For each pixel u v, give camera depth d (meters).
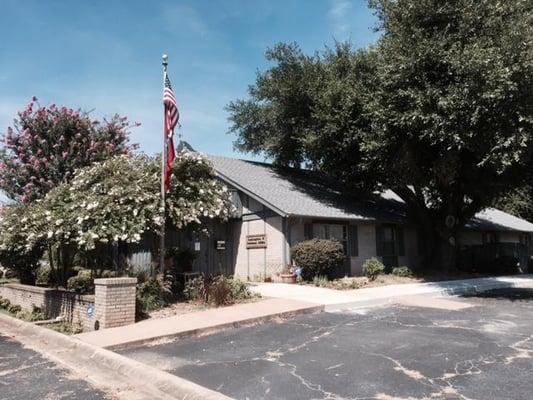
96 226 11.98
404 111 16.97
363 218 21.05
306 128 23.12
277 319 11.07
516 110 14.82
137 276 13.41
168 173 12.78
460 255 25.52
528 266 26.42
